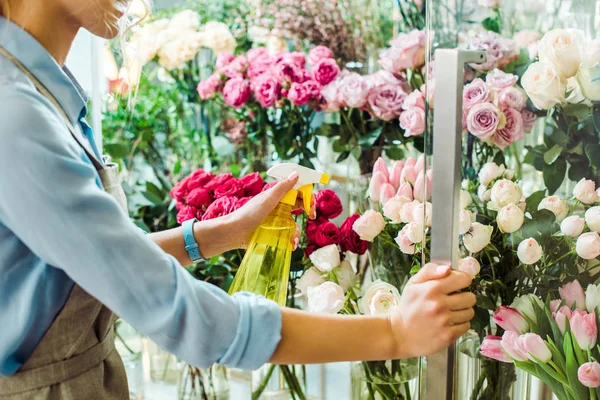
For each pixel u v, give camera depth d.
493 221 0.84
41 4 0.78
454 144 0.79
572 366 0.86
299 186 1.02
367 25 1.42
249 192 1.21
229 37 1.43
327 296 1.11
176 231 1.05
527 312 0.86
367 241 1.18
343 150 1.41
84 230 0.67
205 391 1.39
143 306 0.70
